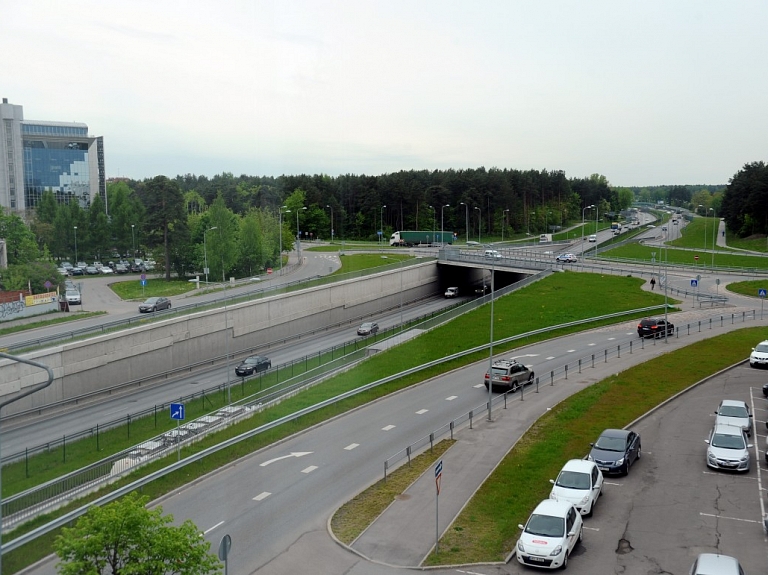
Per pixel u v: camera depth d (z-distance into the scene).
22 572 22.52
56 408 48.22
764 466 31.33
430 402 43.66
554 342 62.66
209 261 99.25
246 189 178.00
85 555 17.28
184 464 31.44
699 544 23.72
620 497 28.12
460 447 34.38
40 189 174.00
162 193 107.69
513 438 35.50
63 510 27.27
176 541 17.81
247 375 56.84
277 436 36.38
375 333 74.75
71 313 72.88
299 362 59.12
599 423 37.19
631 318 73.00
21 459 36.88
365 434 37.22
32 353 47.09
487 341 62.28
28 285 78.62
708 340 58.06
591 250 147.50
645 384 45.06
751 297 84.06
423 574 22.11
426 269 105.94
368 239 175.25
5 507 26.48
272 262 108.31
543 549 22.09
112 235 133.75
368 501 27.91
